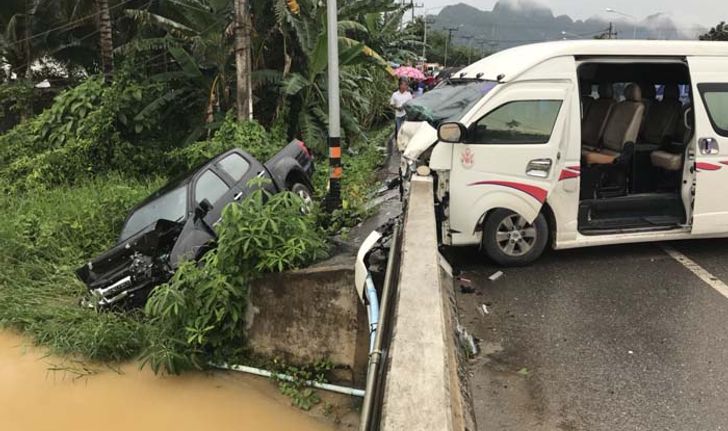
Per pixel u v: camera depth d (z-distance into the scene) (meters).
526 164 5.38
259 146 11.44
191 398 4.80
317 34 13.35
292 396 4.71
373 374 2.82
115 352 5.43
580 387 3.65
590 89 7.00
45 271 7.57
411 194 4.86
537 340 4.25
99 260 6.33
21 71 19.58
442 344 2.48
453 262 5.82
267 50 14.69
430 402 2.07
